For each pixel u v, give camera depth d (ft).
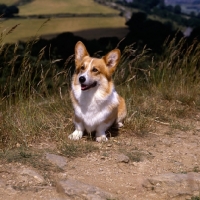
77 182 7.66
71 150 9.00
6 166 8.11
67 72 11.91
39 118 10.34
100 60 9.50
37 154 8.60
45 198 7.30
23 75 11.05
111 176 8.18
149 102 12.12
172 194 7.61
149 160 8.86
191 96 12.59
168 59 13.85
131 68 12.98
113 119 9.85
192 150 9.50
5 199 7.22
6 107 10.50
